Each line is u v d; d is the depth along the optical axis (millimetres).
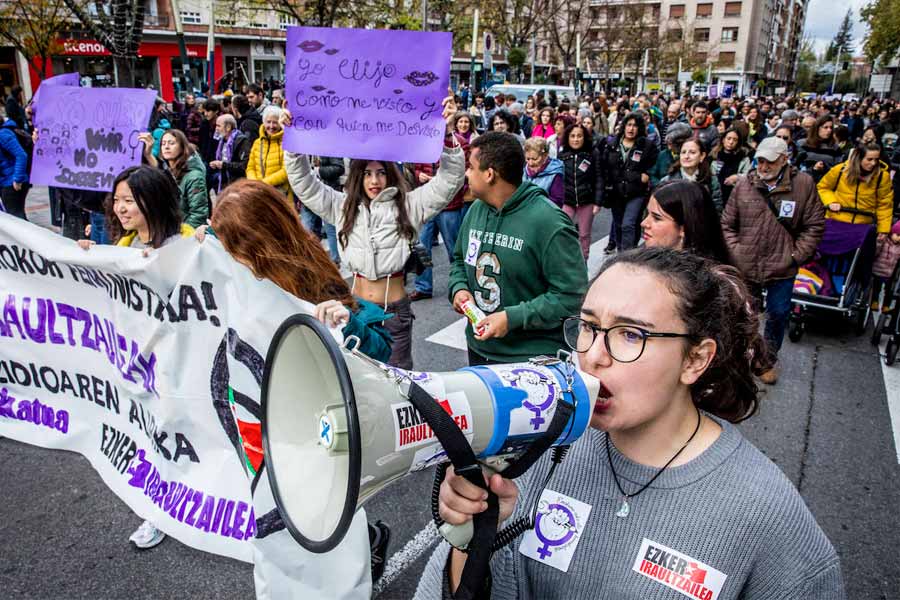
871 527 2965
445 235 6418
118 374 2793
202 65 31922
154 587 2523
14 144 7234
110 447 2965
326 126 3281
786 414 4051
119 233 3648
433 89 3141
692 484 1043
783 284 4320
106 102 4387
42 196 10930
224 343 2393
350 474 743
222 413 2451
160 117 9289
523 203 2656
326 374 910
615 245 7820
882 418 4023
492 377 917
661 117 15852
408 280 7004
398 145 3195
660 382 1017
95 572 2598
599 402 1036
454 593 989
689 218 2684
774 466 1062
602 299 1047
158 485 2666
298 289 2230
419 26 20141
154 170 3242
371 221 3303
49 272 2904
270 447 954
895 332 4828
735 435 1100
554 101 20766
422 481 3230
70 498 3055
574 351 1099
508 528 1025
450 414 852
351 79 3217
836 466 3473
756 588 1007
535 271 2656
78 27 20250
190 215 5207
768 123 14297
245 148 8094
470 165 2656
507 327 2588
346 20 19359
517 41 26234
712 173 5629
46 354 3043
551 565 1104
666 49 51000
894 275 5125
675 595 1010
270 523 2086
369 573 2137
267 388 957
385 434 826
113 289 2686
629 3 44219
